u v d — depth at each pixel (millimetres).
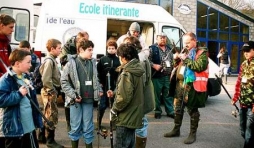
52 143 5285
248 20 24172
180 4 21297
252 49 4949
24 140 3588
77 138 4840
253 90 4965
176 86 6090
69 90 4656
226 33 23719
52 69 5180
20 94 3383
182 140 6027
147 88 4441
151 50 7402
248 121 5012
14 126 3426
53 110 5156
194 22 21828
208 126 7148
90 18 8906
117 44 6336
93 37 8883
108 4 9148
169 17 9812
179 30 9750
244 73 5062
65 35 8648
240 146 5859
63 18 8688
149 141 5898
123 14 9266
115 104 3949
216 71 9469
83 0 8938
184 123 7277
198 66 5410
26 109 3531
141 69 3977
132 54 3979
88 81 4777
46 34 8531
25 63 3541
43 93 5184
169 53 7527
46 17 8594
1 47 4141
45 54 8453
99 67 6035
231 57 24062
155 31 9531
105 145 5582
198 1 22344
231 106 9492
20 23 9609
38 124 3744
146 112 4418
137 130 4770
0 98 3303
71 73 4699
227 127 7137
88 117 4820
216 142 6027
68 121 6066
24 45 5031
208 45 23234
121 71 4023
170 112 7711
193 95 5637
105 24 9016
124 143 4055
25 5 9672
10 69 3594
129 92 3855
